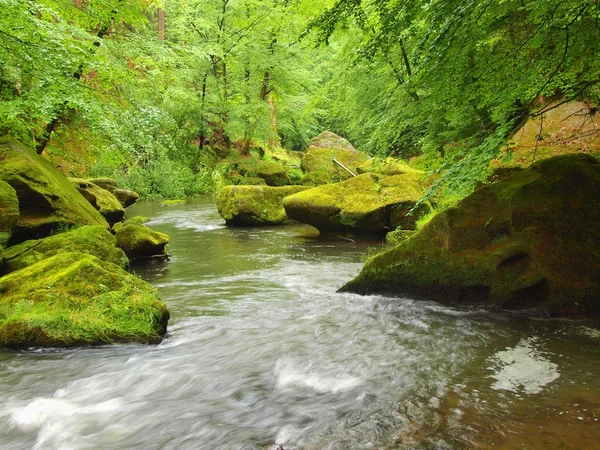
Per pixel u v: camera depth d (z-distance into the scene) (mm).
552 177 5559
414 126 11977
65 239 7117
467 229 5793
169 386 3969
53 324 4789
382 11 5422
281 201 14344
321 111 19266
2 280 5516
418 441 2887
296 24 21234
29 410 3588
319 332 5145
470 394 3502
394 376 3934
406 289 6141
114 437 3215
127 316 5066
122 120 10055
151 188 23219
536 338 4637
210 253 10008
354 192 11594
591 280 5117
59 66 8359
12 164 8242
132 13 11750
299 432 3127
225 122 26266
